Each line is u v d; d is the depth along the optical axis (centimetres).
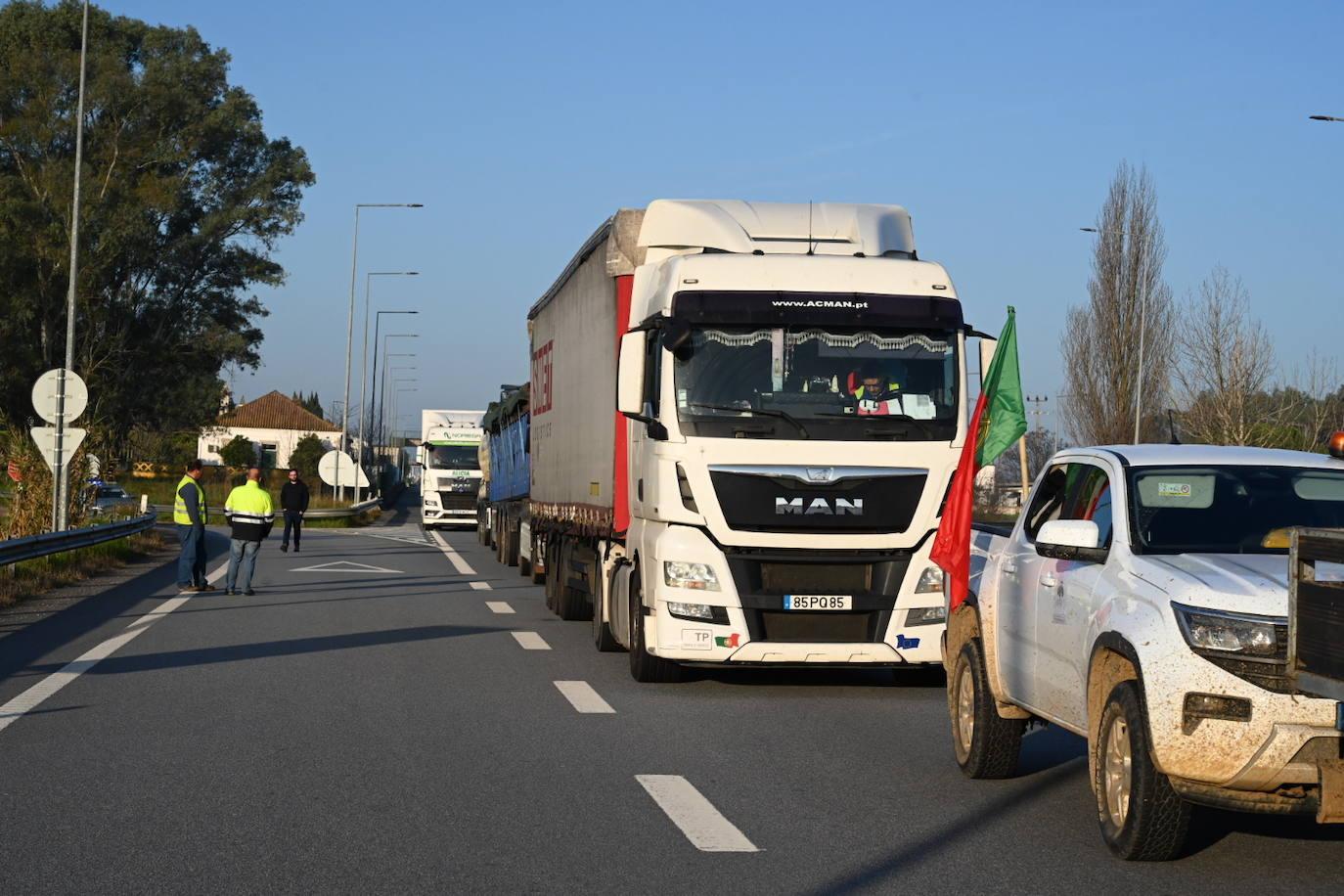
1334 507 768
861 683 1363
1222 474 783
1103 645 705
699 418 1244
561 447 1867
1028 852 707
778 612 1237
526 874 644
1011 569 863
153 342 6644
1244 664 631
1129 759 684
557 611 1916
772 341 1262
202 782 836
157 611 1912
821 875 652
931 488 1252
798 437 1244
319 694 1189
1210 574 673
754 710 1167
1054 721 786
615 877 641
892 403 1264
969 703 910
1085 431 5356
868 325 1276
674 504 1238
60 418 2611
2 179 6147
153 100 6419
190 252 6550
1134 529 750
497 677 1318
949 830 751
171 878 626
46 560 2505
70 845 684
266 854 672
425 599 2172
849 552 1245
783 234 1405
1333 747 619
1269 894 638
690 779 873
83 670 1319
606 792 826
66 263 6047
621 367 1279
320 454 11444
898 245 1417
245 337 6844
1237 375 4538
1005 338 1052
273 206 6744
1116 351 5281
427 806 781
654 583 1248
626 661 1459
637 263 1452
